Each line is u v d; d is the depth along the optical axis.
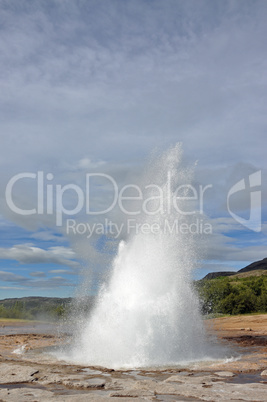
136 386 7.89
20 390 7.55
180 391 7.48
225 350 14.32
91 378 8.94
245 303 47.91
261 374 9.52
